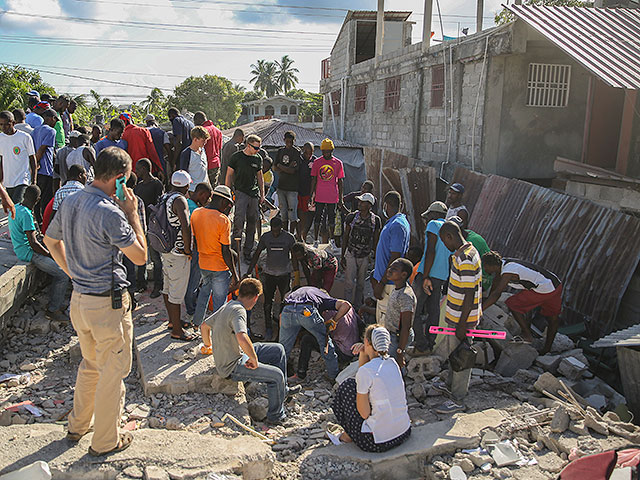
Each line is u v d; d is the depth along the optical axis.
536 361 6.86
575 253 8.77
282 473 4.57
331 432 5.36
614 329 8.30
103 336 3.96
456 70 13.90
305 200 9.87
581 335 8.42
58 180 9.74
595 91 13.07
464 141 13.74
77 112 35.94
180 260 6.18
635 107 12.28
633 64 9.60
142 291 8.01
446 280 6.49
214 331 5.32
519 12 11.30
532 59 12.73
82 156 8.64
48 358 6.34
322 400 6.10
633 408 6.27
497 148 12.95
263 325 7.93
